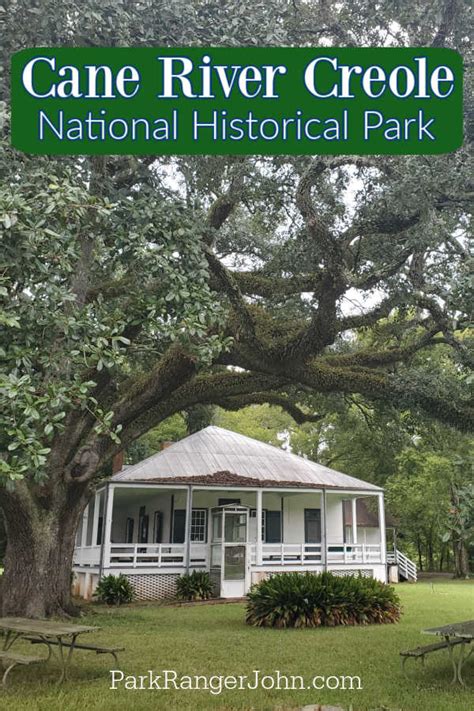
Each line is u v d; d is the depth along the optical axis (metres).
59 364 6.78
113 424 13.30
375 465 38.62
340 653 10.10
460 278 7.67
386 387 13.63
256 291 13.77
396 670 8.83
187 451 24.45
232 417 49.09
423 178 9.34
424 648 8.34
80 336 6.82
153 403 13.32
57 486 13.29
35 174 7.14
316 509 26.81
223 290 12.38
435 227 10.38
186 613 16.36
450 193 9.67
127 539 29.61
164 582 21.16
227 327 12.67
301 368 13.63
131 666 8.94
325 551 23.47
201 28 9.35
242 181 12.09
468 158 9.26
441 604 18.52
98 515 24.39
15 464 5.48
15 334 6.21
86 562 22.92
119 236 8.64
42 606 12.98
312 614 13.56
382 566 25.06
